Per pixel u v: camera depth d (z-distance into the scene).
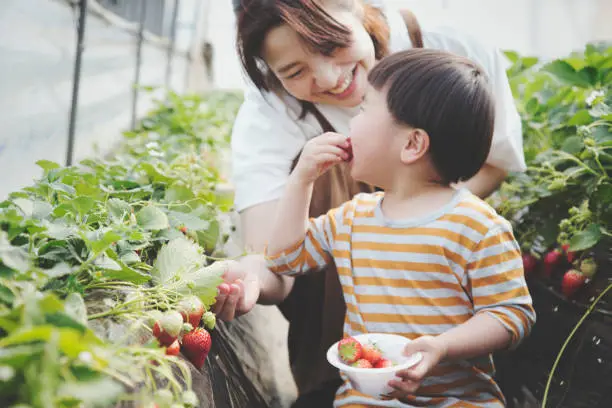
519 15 6.59
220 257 2.16
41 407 0.68
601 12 6.56
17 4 1.83
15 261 1.00
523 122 2.80
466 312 1.62
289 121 2.24
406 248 1.65
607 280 1.89
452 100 1.61
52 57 2.12
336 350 1.55
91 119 2.64
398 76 1.66
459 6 6.47
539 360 2.14
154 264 1.43
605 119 1.98
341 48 1.83
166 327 1.17
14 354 0.70
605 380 1.70
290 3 1.75
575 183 2.23
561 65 2.44
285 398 2.27
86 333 0.76
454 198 1.66
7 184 1.81
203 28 6.50
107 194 1.50
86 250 1.20
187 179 2.19
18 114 1.87
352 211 1.80
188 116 3.40
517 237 2.48
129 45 3.28
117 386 0.77
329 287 2.25
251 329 2.36
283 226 1.83
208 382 1.34
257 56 1.95
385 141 1.67
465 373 1.64
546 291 2.23
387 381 1.44
